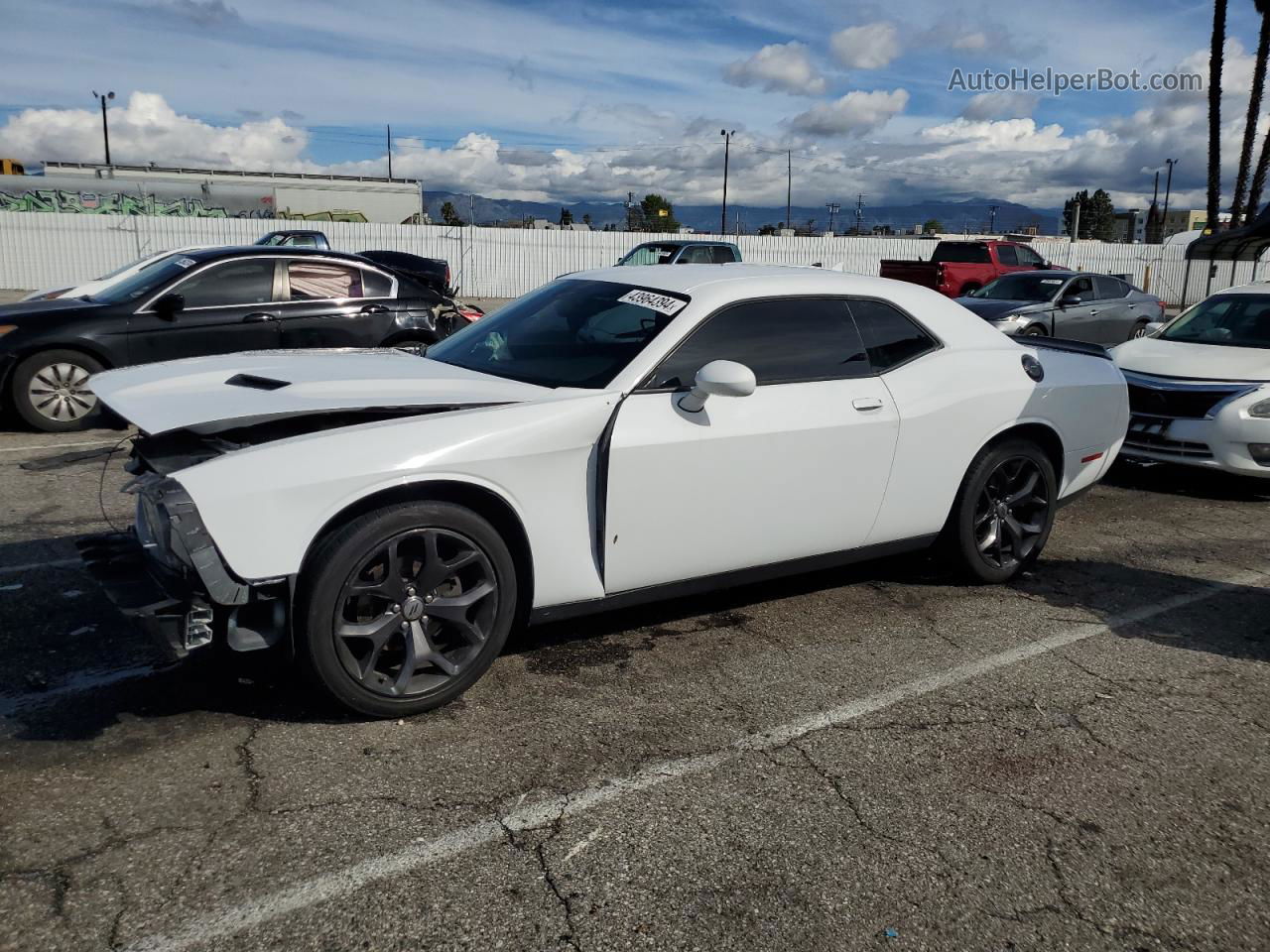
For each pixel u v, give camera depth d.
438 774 2.93
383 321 8.49
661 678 3.68
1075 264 32.34
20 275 25.11
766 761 3.10
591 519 3.52
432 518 3.13
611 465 3.44
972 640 4.17
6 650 3.70
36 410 7.66
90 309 7.75
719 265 4.53
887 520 4.29
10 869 2.41
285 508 2.91
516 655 3.84
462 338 4.38
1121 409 5.17
